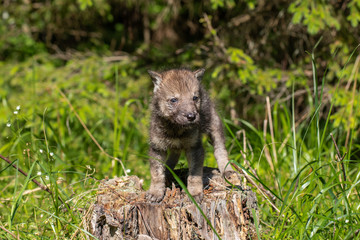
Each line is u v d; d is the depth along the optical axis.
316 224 5.81
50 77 12.23
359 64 10.14
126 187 6.50
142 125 11.95
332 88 10.45
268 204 6.88
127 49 16.95
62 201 6.64
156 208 5.72
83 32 16.47
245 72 10.77
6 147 8.70
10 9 15.11
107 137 11.80
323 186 6.16
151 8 15.75
